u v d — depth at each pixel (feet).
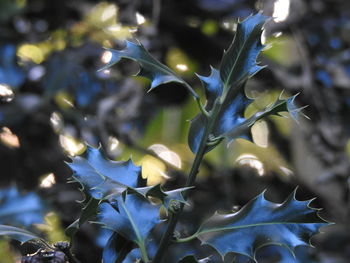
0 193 3.50
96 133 4.82
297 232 1.96
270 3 5.15
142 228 2.02
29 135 4.61
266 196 4.95
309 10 5.22
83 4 5.23
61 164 4.62
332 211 5.09
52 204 3.95
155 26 5.01
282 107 1.95
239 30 2.02
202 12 5.02
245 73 2.01
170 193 1.86
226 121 2.00
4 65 4.73
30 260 1.94
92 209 1.93
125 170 2.01
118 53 2.01
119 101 5.01
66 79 4.69
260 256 4.09
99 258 3.52
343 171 5.13
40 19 5.14
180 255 3.86
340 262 4.44
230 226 1.98
